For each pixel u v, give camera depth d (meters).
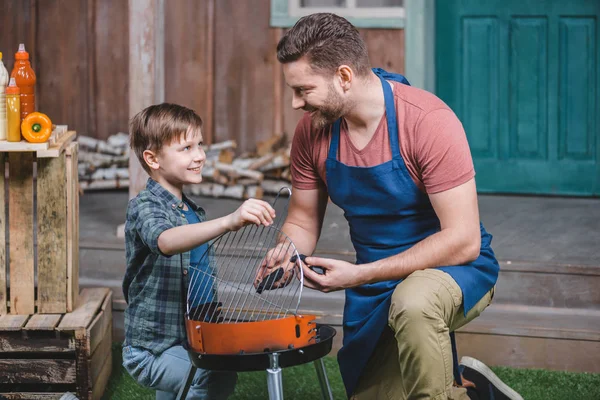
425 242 2.48
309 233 2.81
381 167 2.54
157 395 2.73
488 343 3.50
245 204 2.27
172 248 2.35
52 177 3.09
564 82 5.14
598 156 5.16
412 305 2.34
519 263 3.70
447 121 2.51
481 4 5.15
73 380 3.00
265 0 5.39
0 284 3.12
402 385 2.60
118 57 5.54
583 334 3.41
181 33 5.48
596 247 4.00
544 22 5.11
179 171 2.62
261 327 2.25
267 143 5.38
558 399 3.18
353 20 5.28
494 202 5.07
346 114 2.52
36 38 5.55
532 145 5.23
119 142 5.48
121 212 4.78
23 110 2.98
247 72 5.47
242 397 3.20
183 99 5.54
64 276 3.13
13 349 3.01
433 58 5.24
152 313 2.61
